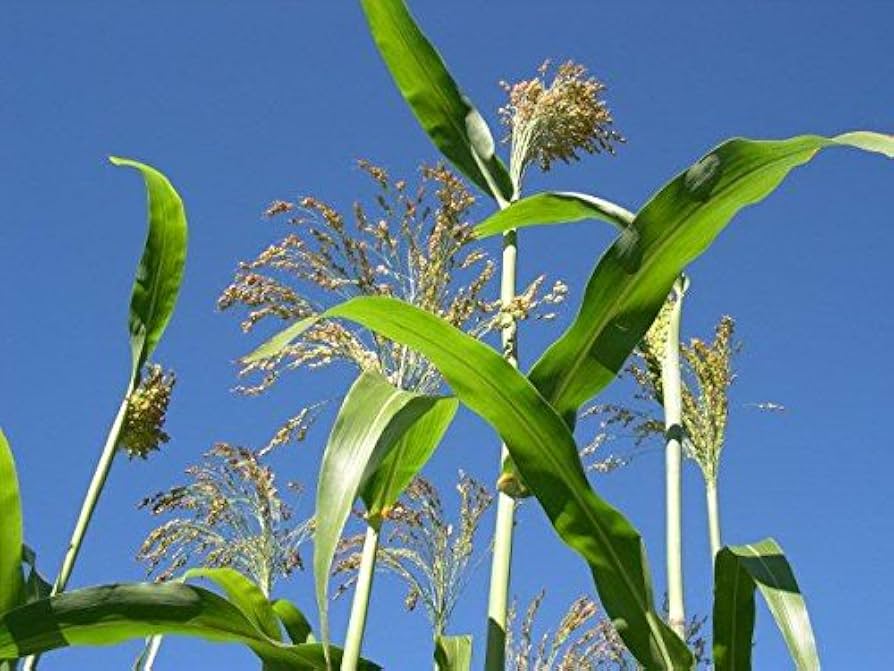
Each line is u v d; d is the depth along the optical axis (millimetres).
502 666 1389
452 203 1523
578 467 1265
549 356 1356
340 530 1087
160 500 2039
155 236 1516
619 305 1345
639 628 1274
